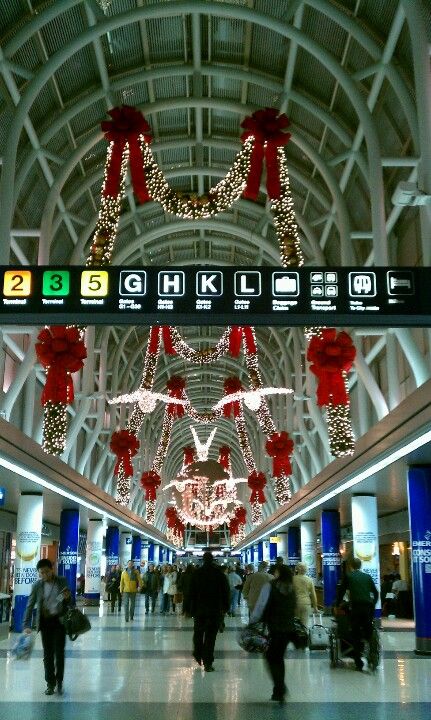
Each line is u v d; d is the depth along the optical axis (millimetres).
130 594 25125
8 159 17531
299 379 36250
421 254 19703
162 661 14555
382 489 25062
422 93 14227
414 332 20672
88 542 40938
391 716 9156
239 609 34188
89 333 30000
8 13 18828
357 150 21578
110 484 46125
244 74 22906
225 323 8602
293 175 25609
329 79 21969
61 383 15523
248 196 16375
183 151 29828
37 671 13156
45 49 20625
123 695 10656
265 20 18750
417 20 14555
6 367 25766
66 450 29234
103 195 15945
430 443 14906
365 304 8352
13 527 35562
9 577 36281
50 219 21703
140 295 8320
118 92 24266
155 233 31672
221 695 10672
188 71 23031
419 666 13992
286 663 14312
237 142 27438
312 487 28906
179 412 39719
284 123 15781
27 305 8281
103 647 17094
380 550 39344
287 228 16422
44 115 22453
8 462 17859
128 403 44594
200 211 15953
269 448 33000
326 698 10453
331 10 18359
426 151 13969
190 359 37938
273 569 10664
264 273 8406
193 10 18984
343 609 13672
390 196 21422
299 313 8328
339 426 18609
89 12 19312
